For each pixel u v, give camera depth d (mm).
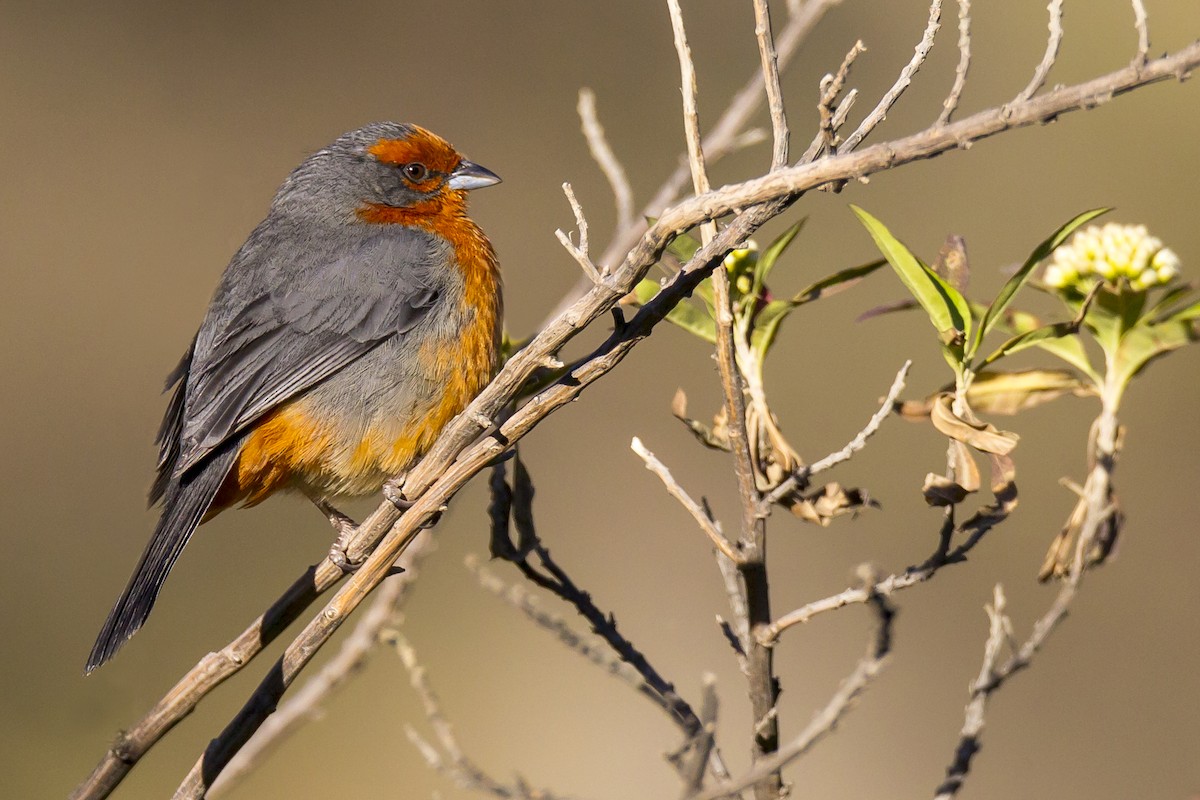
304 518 15430
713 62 18391
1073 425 14297
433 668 13844
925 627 13336
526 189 17672
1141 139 16953
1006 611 13234
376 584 5527
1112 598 13180
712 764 5367
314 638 5492
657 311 5051
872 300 15969
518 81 18656
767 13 4703
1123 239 5516
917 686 12898
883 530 14086
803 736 4617
